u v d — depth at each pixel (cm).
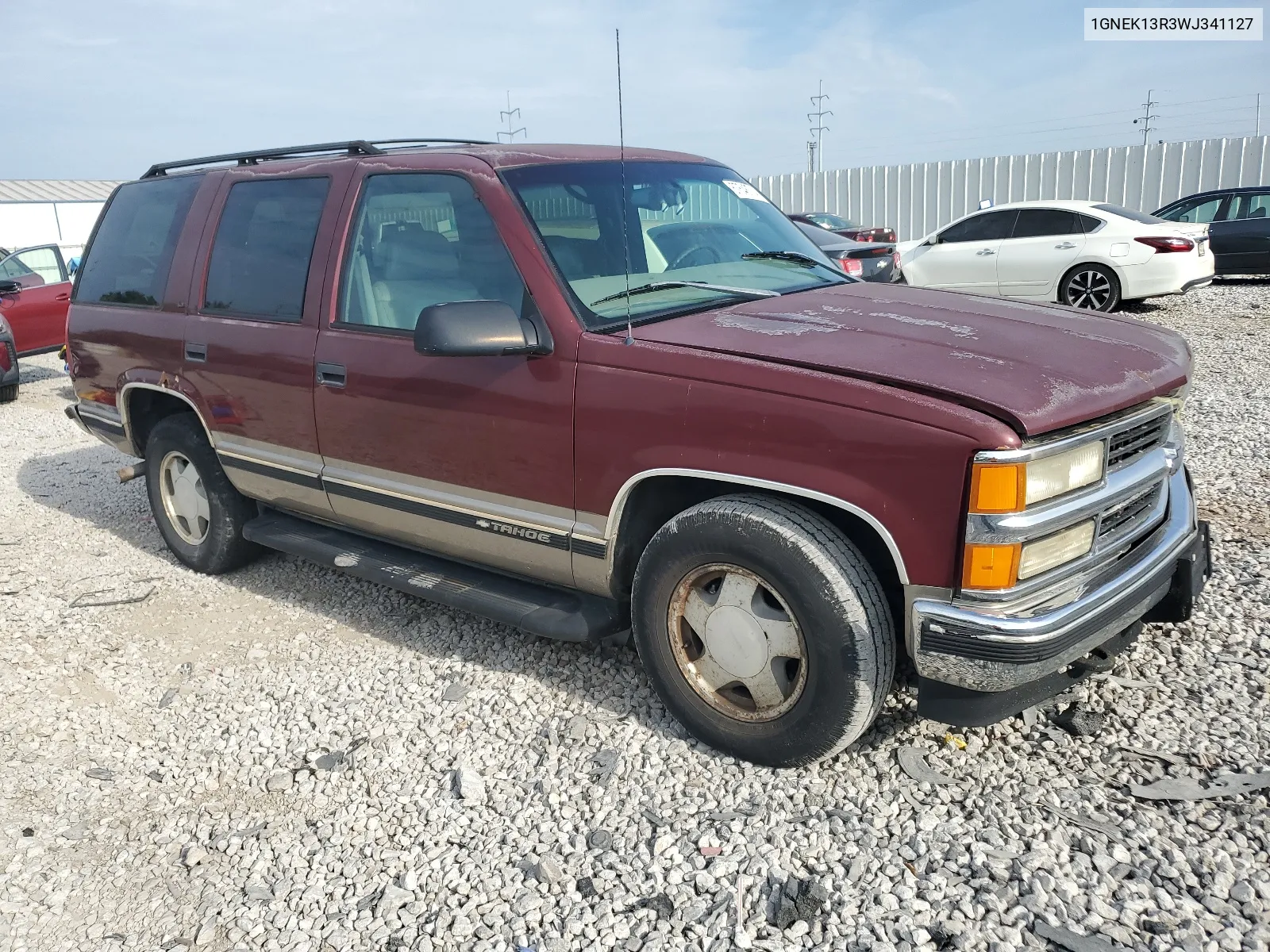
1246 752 282
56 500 665
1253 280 1552
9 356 1055
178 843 288
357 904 255
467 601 348
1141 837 249
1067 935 218
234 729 349
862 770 288
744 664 288
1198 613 368
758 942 226
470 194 340
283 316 403
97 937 252
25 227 3744
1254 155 1825
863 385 255
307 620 439
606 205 353
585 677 360
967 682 251
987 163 2156
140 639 431
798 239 412
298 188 409
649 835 269
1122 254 1152
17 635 439
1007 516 237
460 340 290
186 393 454
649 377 288
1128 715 306
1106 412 255
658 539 296
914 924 226
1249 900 224
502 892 253
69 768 332
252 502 482
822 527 267
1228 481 525
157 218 489
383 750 326
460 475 343
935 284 1311
